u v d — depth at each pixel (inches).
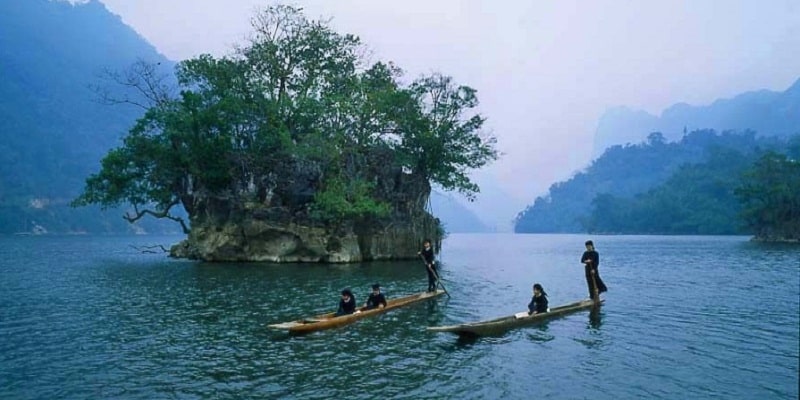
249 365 550.9
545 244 4771.2
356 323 774.5
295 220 1930.4
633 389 475.8
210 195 1980.8
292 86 2250.2
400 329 732.0
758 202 4461.1
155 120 1999.3
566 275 1568.7
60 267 1721.2
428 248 1091.9
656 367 545.6
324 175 1952.5
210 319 803.4
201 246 1985.7
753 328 742.5
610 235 7864.2
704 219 6412.4
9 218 6215.6
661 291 1163.9
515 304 970.1
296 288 1171.9
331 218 1897.1
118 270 1601.9
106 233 7214.6
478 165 2316.7
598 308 907.4
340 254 1919.3
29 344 641.0
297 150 1865.2
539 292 824.9
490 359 575.5
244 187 1966.0
